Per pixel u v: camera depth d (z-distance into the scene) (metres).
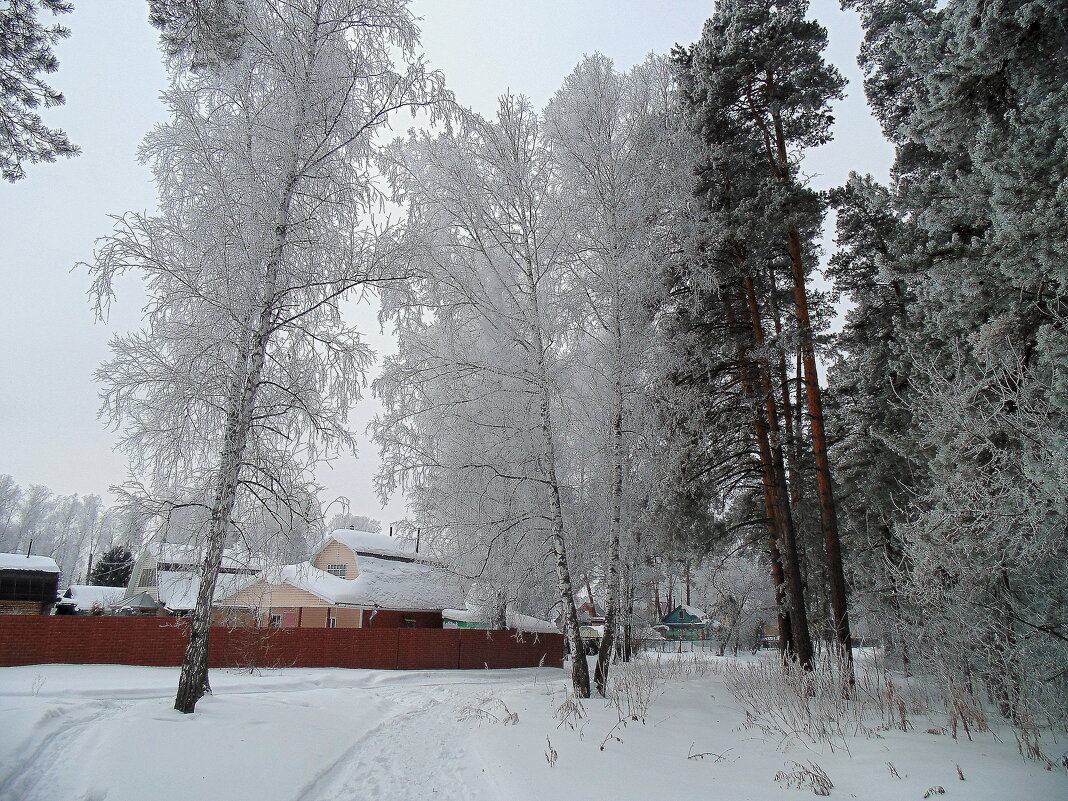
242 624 19.44
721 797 5.96
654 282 12.53
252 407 9.57
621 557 13.43
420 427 11.95
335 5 10.24
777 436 14.97
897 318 15.01
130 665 16.50
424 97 10.71
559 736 8.20
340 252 10.12
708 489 15.38
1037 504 8.01
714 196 14.69
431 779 6.68
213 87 9.85
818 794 6.21
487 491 12.10
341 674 17.36
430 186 11.98
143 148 9.54
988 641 9.24
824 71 14.82
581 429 13.48
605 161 12.70
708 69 15.45
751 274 15.27
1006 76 9.41
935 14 11.00
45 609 30.14
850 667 11.16
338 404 10.60
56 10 7.87
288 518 10.33
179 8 7.78
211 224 9.23
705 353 14.73
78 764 6.17
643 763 7.16
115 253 8.74
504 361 12.28
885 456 16.94
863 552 18.34
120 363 9.05
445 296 11.68
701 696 12.05
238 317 9.38
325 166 10.20
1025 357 9.06
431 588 28.42
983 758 7.45
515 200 12.31
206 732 7.17
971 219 10.04
